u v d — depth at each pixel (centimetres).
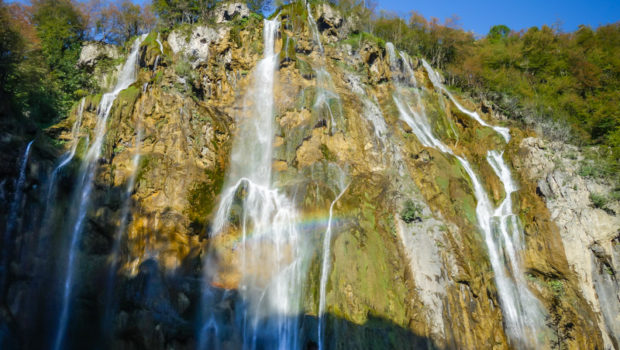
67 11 3884
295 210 2605
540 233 2833
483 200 3078
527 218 2917
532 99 4075
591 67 4203
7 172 2148
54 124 2752
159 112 2762
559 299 2511
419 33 4872
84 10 4084
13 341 1900
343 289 2239
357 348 2070
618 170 3066
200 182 2570
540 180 3062
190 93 2959
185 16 4275
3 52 2752
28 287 2031
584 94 4197
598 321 2516
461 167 3197
